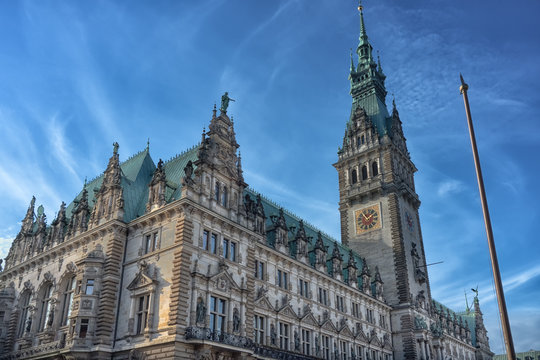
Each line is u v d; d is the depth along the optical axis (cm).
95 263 5219
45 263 6191
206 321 4641
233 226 5378
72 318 4969
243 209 5678
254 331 5616
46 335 5425
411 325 8600
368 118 10694
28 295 6328
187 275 4672
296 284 6656
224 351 4656
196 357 4391
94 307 5006
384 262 9262
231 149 5869
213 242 5153
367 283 8488
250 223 5694
